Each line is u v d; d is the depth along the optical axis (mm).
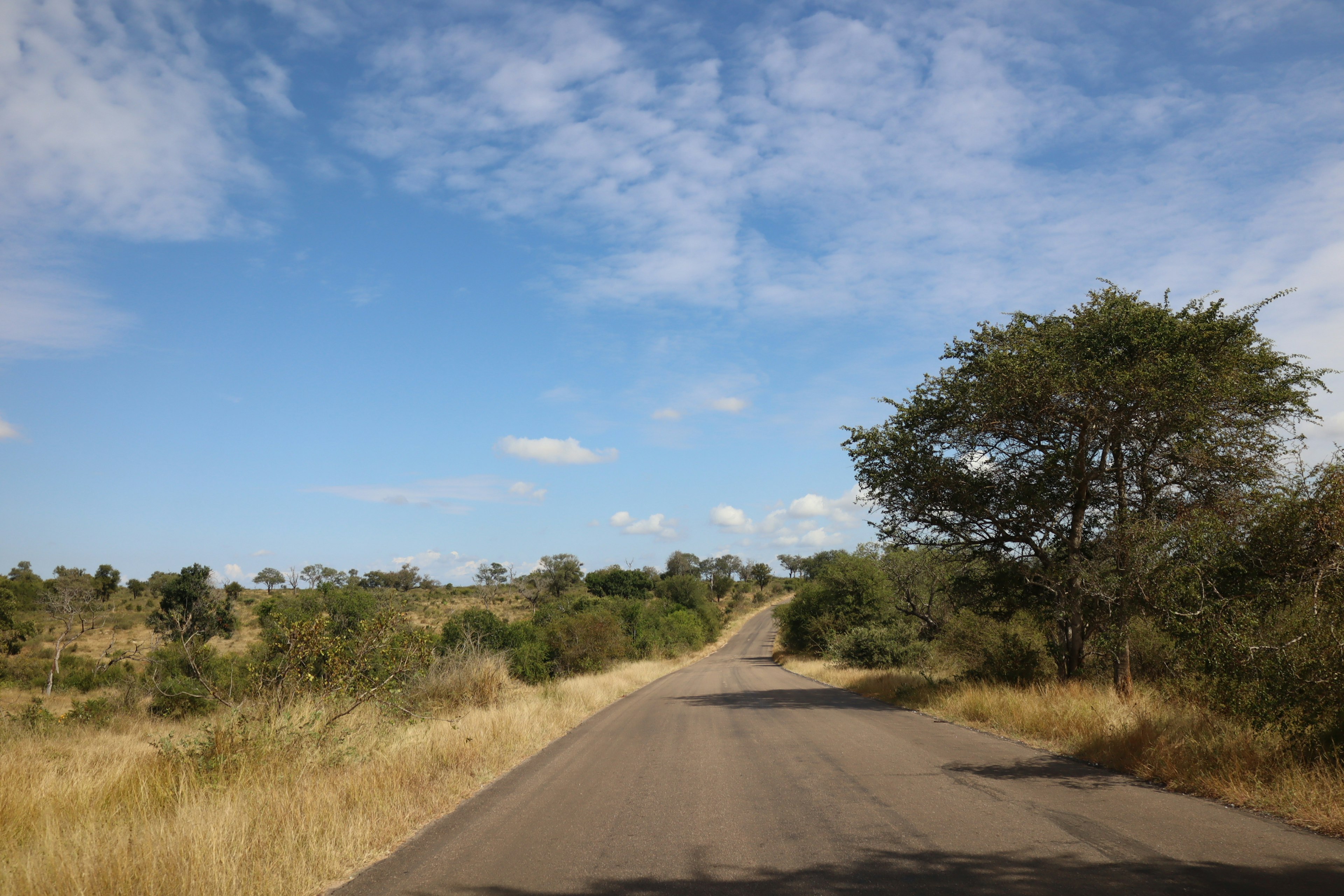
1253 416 17344
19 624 40844
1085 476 18438
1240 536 9312
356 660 11039
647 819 6930
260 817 6355
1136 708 11258
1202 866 4953
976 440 19719
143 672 24656
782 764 9875
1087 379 17125
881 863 5242
